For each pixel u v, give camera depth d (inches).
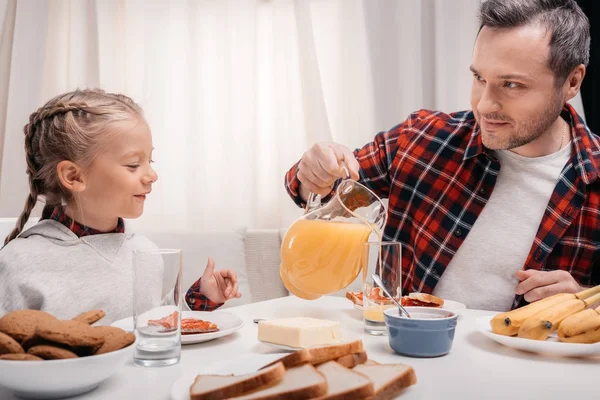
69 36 104.3
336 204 39.8
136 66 103.8
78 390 23.6
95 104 46.8
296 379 22.6
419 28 92.6
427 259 57.9
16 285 43.5
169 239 82.7
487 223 56.3
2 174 101.3
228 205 101.3
